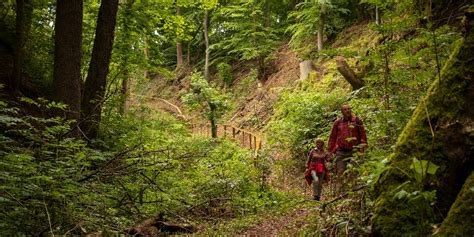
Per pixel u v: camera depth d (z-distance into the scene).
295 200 9.48
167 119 18.80
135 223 6.97
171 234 6.86
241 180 10.52
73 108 10.08
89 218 6.05
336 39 22.16
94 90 11.53
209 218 7.82
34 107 11.59
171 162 8.80
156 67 15.98
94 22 15.32
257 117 23.22
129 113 14.74
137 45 15.44
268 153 13.41
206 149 13.16
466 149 3.05
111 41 11.88
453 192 3.02
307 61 20.66
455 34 5.38
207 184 9.91
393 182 3.32
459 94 3.21
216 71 36.22
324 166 9.15
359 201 4.26
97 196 6.82
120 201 7.42
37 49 13.95
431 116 3.32
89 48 15.10
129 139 11.48
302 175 12.81
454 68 3.33
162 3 15.45
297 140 13.77
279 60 28.12
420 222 2.91
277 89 24.05
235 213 8.70
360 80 12.58
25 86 12.34
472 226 2.61
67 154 6.52
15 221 5.29
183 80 38.03
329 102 13.72
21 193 5.27
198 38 40.12
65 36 10.08
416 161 2.56
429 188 3.06
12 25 13.84
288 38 30.53
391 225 3.12
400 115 6.39
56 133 6.66
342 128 7.79
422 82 6.36
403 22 5.89
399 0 6.96
